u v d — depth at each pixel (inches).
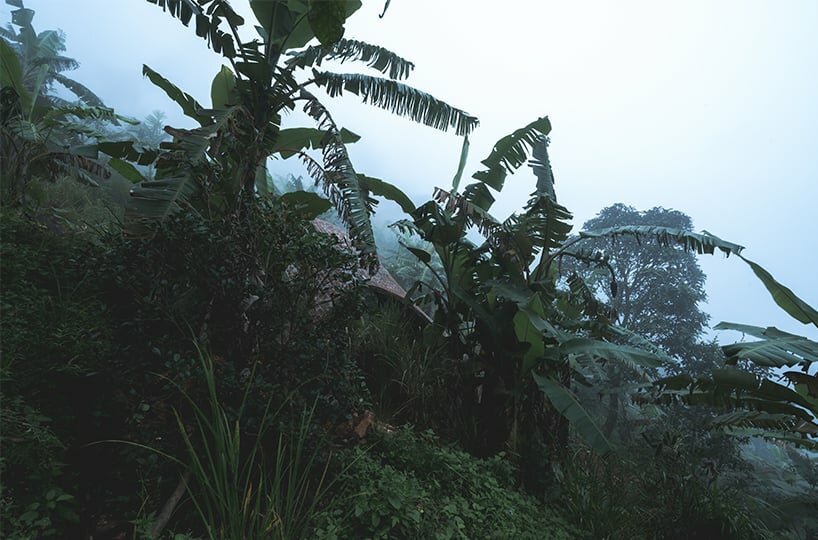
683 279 877.2
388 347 229.8
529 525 152.5
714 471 246.8
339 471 123.3
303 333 129.8
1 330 90.6
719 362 746.2
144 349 106.0
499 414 216.8
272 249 131.3
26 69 601.9
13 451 75.5
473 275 243.6
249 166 155.9
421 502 127.3
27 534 71.8
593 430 186.7
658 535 197.2
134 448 96.3
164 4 168.2
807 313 207.3
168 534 95.3
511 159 259.1
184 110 207.3
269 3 193.8
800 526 266.8
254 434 107.2
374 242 162.6
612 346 214.1
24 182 218.2
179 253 117.4
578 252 258.8
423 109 209.6
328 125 185.5
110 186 369.4
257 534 88.2
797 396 190.2
